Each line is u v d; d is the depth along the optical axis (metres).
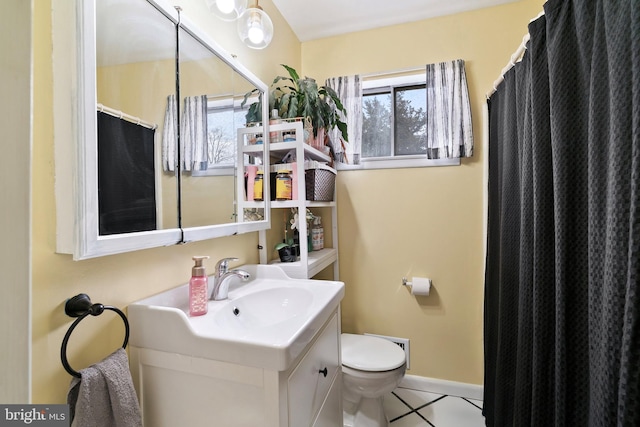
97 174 0.64
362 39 1.96
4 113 0.29
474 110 1.75
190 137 0.98
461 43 1.77
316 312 0.86
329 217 2.01
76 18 0.59
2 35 0.29
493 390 1.47
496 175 1.54
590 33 0.74
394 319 1.89
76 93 0.59
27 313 0.30
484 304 1.63
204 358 0.71
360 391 1.41
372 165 1.92
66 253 0.61
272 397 0.65
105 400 0.63
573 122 0.80
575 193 0.80
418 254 1.85
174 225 0.90
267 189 1.41
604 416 0.65
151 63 0.83
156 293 0.87
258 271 1.29
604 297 0.67
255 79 1.35
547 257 0.91
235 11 1.02
